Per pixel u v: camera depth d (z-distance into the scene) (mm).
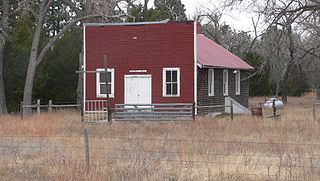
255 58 49438
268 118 27500
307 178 10508
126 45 32531
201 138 17375
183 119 25672
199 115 30766
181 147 14641
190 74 31703
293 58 43844
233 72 39812
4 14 37031
